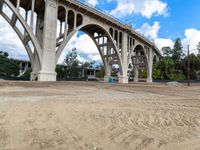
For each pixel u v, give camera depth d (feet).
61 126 17.35
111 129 16.79
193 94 59.47
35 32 116.16
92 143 13.21
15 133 14.93
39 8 113.60
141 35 190.08
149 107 29.66
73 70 271.90
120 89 75.87
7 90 49.55
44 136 14.42
